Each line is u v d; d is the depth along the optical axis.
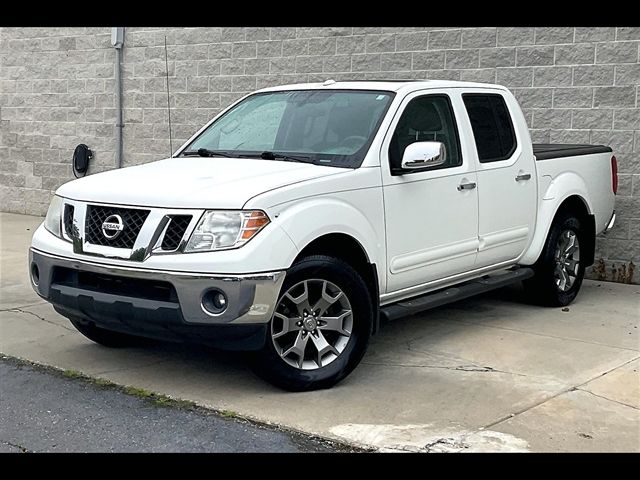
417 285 6.52
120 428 5.05
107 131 13.77
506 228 7.36
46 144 14.60
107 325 5.75
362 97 6.66
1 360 6.41
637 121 9.21
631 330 7.36
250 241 5.22
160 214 5.35
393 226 6.17
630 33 9.16
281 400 5.51
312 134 6.55
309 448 4.75
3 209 15.22
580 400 5.55
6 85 15.00
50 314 7.83
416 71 10.60
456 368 6.23
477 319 7.73
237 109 7.38
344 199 5.80
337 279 5.67
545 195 7.87
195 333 5.26
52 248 5.85
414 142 6.46
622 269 9.44
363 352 5.86
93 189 5.80
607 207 8.76
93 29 13.70
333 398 5.55
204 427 5.06
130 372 6.11
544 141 9.81
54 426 5.09
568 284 8.30
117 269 5.41
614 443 4.84
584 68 9.47
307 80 11.49
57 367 6.23
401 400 5.52
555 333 7.24
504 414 5.27
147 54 13.11
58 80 14.29
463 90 7.14
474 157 7.00
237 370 6.16
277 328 5.50
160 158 13.18
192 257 5.20
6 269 9.95
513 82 9.93
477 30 10.11
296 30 11.52
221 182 5.59
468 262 6.97
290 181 5.58
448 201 6.66
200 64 12.52
